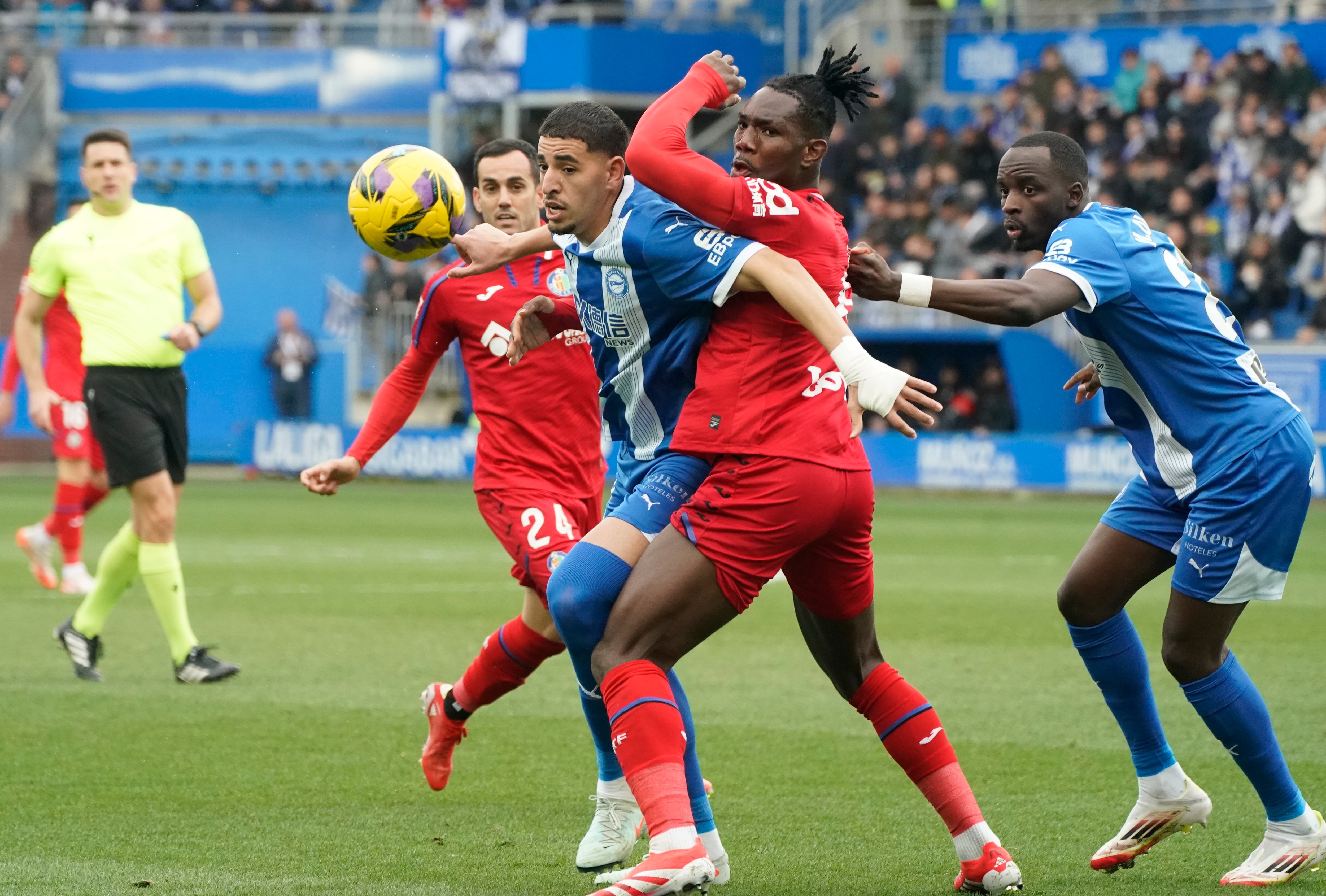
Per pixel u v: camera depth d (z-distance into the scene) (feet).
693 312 40.14
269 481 240.94
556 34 264.31
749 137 40.81
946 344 231.71
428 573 127.65
